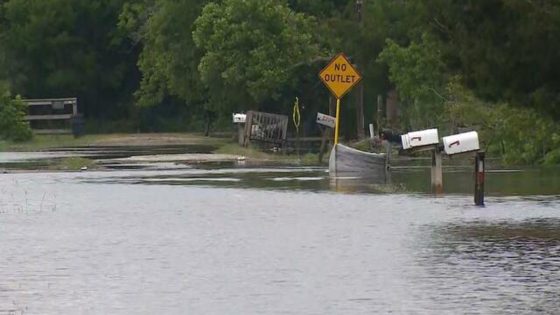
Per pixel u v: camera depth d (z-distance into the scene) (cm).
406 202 9931
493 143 16575
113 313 5066
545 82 9388
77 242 7350
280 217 8738
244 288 5650
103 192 11156
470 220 8488
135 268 6272
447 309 5097
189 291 5581
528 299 5319
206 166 15575
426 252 6806
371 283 5762
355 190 11275
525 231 7794
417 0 10625
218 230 7944
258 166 15588
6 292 5588
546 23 9012
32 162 16612
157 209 9438
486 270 6144
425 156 17725
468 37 9556
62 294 5525
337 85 14450
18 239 7519
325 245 7125
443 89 18375
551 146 15362
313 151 19175
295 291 5562
